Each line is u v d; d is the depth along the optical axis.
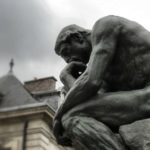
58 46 2.69
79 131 2.29
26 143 13.36
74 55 2.65
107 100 2.33
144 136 2.21
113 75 2.49
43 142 14.00
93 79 2.33
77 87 2.35
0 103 14.16
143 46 2.41
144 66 2.39
